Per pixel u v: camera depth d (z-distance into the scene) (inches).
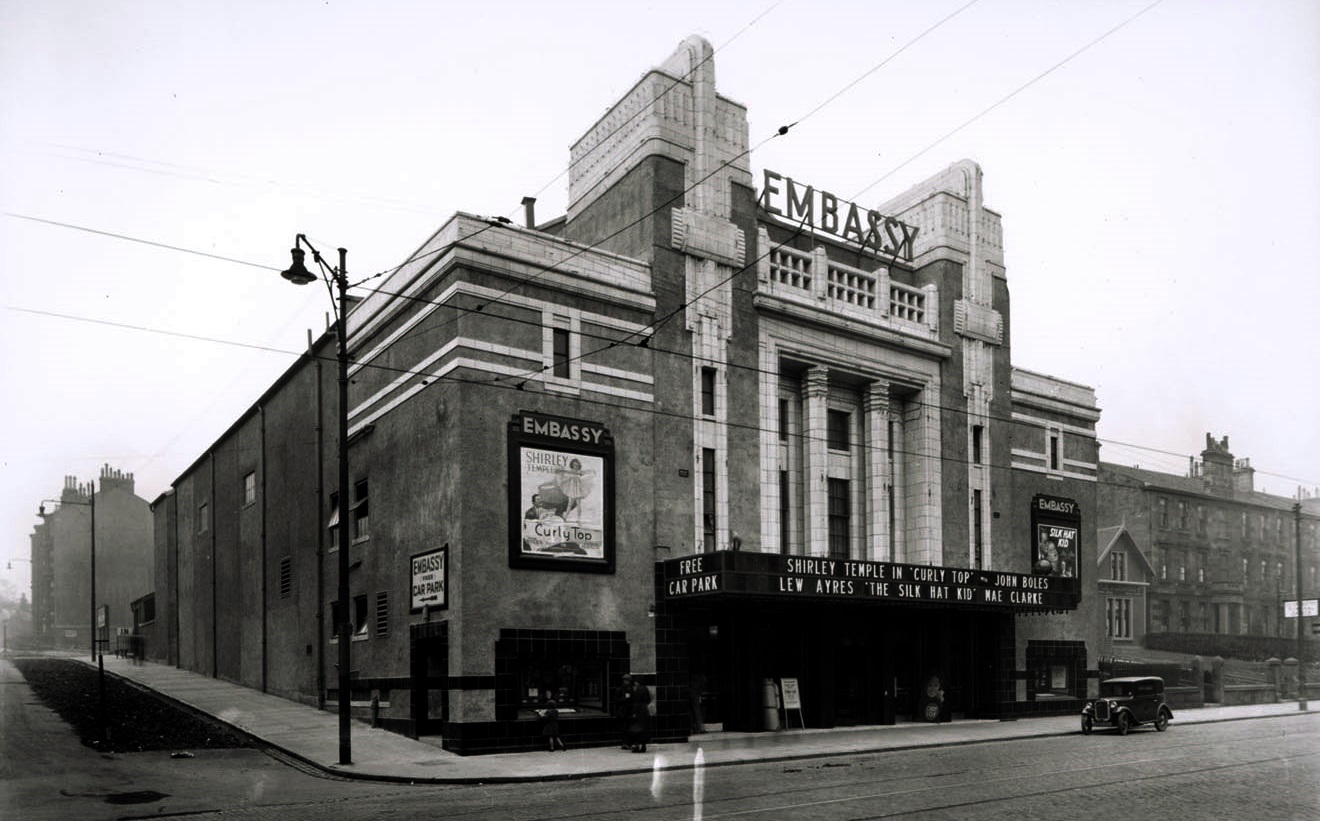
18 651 3437.5
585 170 1331.2
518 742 987.3
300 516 1423.5
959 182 1585.9
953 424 1496.1
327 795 730.2
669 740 1089.4
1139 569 2674.7
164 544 2213.3
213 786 770.8
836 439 1422.2
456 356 1022.4
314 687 1322.6
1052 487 1653.5
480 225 1050.7
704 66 1258.6
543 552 1037.8
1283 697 1999.3
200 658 1840.6
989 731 1231.5
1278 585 3088.1
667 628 1123.3
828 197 1413.6
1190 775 807.1
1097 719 1226.6
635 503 1123.3
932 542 1430.9
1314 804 660.7
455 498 1005.8
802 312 1304.1
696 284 1213.7
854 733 1184.8
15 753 899.4
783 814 615.5
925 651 1370.6
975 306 1545.3
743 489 1221.7
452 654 983.6
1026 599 1370.6
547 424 1063.6
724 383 1219.2
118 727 1061.8
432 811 645.9
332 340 1347.2
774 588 1088.2
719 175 1256.8
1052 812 624.4
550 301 1090.1
